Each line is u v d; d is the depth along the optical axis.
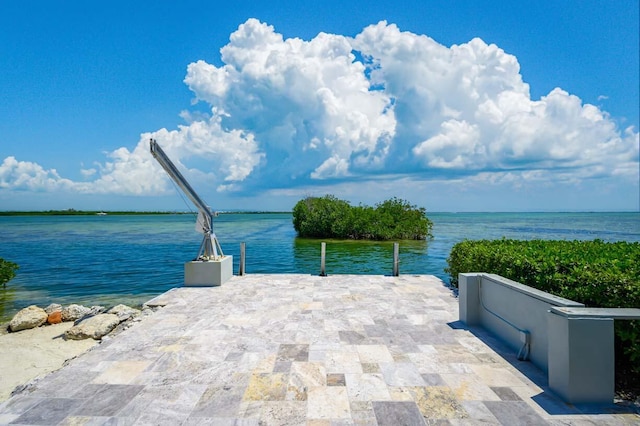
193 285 8.27
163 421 2.86
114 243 27.78
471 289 5.35
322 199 38.12
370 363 3.98
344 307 6.41
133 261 17.69
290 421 2.86
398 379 3.59
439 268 15.98
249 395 3.27
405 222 33.03
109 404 3.11
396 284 8.48
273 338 4.79
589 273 3.97
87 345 5.80
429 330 5.13
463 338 4.79
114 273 14.28
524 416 2.92
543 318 3.82
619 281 3.61
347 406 3.08
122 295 10.55
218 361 4.04
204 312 6.07
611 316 3.10
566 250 5.88
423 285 8.36
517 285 4.39
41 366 5.01
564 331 3.16
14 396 3.26
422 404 3.12
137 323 5.48
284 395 3.27
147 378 3.61
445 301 6.84
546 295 3.82
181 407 3.07
